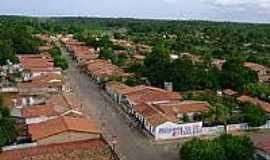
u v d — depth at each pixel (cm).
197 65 12381
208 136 7269
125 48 18175
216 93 10038
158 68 11069
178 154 6384
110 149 6031
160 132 7050
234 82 10744
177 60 11456
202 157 5497
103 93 10362
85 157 5669
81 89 10750
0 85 10194
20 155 5700
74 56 16812
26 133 6731
